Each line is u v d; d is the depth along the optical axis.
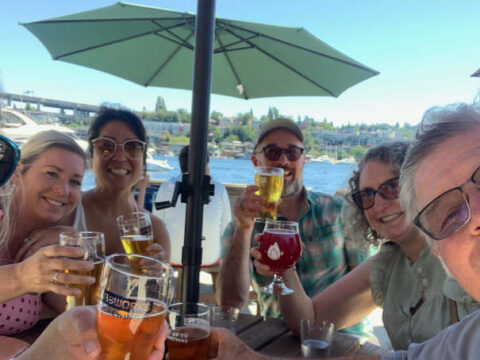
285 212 2.76
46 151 1.92
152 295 0.74
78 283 1.24
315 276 2.60
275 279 1.88
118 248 2.42
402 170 1.11
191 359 1.21
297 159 2.71
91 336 0.75
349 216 2.21
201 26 1.31
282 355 1.63
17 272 1.25
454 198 0.92
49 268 1.22
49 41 3.42
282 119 2.79
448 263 0.97
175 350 1.22
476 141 0.93
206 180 1.32
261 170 2.00
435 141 0.99
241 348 1.28
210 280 4.68
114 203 2.47
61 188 1.95
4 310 1.60
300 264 2.61
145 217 1.84
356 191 1.98
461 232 0.92
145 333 0.73
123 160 2.42
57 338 0.79
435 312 1.63
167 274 0.80
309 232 2.61
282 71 3.55
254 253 1.85
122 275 0.74
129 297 0.72
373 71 3.25
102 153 2.40
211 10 1.32
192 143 1.32
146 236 1.83
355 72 3.34
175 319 1.24
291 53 3.35
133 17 3.09
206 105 1.31
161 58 3.64
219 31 3.15
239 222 2.15
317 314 2.04
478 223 0.89
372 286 1.95
